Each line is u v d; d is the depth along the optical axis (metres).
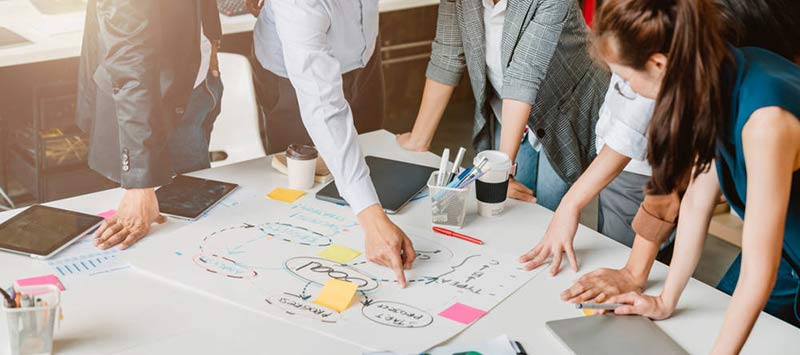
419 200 1.95
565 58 2.32
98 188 3.33
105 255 1.66
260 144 2.73
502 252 1.72
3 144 3.41
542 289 1.59
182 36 1.82
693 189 1.50
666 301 1.52
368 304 1.51
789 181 1.23
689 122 1.22
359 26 2.20
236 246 1.69
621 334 1.45
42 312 1.33
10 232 1.72
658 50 1.18
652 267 1.70
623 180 2.10
